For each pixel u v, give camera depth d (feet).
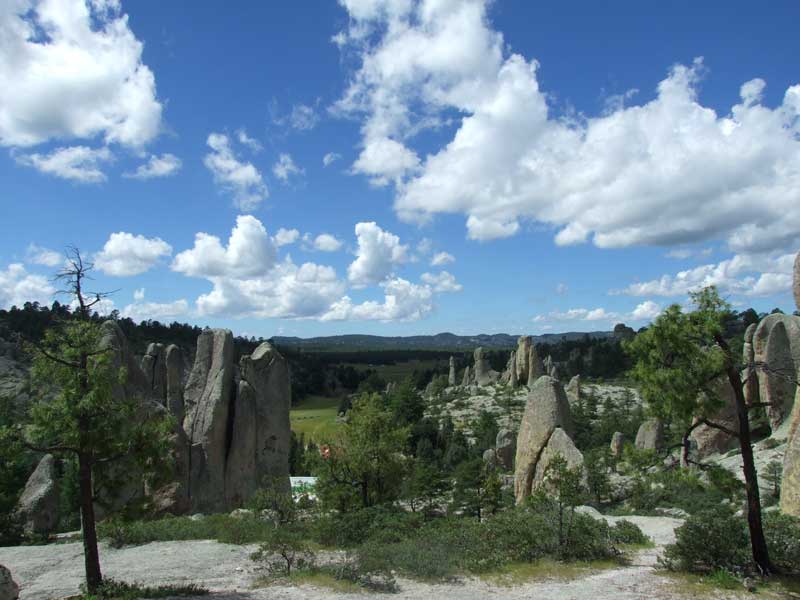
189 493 127.65
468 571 68.28
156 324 372.38
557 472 79.71
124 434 61.98
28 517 120.88
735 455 144.05
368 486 132.26
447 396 432.66
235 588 63.87
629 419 293.43
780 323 144.97
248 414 138.82
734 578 57.16
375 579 65.67
